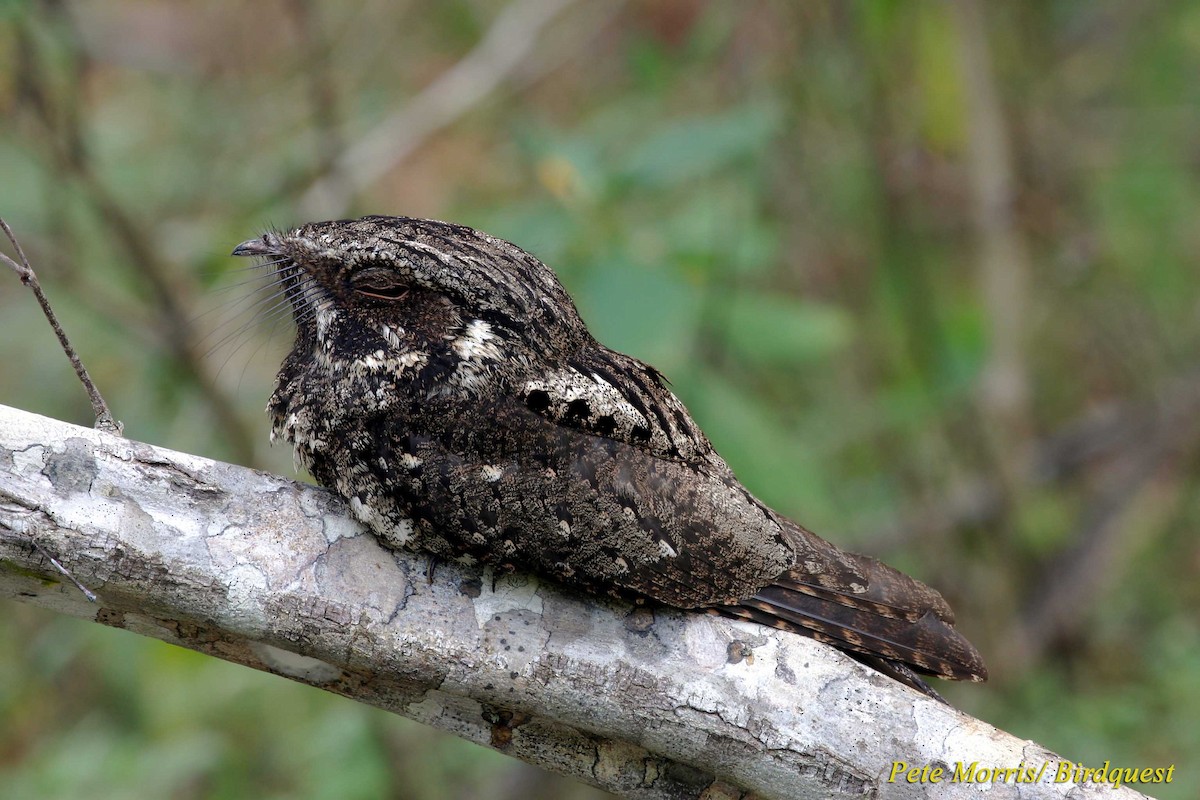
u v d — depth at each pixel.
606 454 5.89
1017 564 13.48
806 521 10.17
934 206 14.10
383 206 12.91
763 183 12.99
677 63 12.66
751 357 11.02
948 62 12.98
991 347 13.27
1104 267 14.81
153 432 11.33
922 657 6.21
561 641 5.68
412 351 5.91
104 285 11.38
